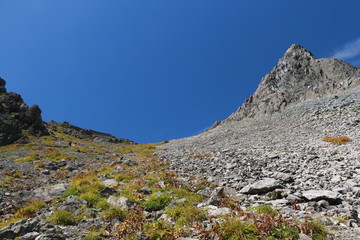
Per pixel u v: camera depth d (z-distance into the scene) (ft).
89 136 375.25
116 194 45.93
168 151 145.89
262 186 42.80
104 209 36.32
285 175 51.13
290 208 32.09
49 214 34.14
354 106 151.53
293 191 41.14
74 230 28.04
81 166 100.63
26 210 37.35
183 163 86.63
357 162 54.70
